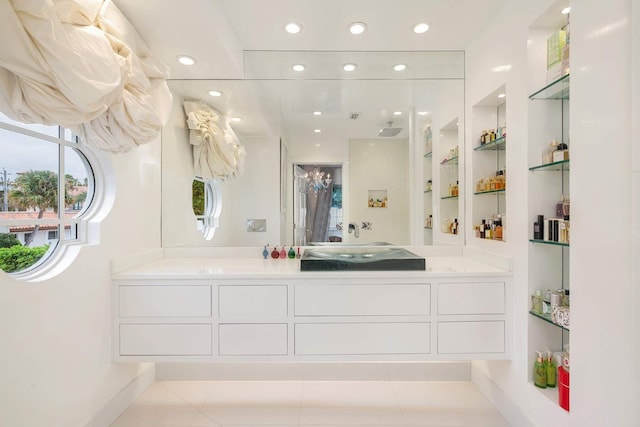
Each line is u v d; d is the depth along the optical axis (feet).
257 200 7.78
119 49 4.42
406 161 7.90
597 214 3.96
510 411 5.83
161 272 5.90
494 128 6.95
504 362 6.03
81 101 3.64
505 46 5.79
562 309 4.78
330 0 5.61
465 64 7.32
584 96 4.14
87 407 5.19
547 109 5.22
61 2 3.50
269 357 5.75
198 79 7.46
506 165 5.90
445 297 5.75
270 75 7.55
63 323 4.68
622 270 3.64
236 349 5.76
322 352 5.75
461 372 7.31
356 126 7.75
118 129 4.52
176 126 7.63
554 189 5.26
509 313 5.74
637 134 3.44
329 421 5.91
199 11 4.78
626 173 3.59
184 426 5.77
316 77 7.57
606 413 3.84
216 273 5.78
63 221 5.04
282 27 6.45
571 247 4.35
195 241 7.71
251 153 7.75
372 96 7.65
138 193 6.61
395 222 7.86
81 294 5.03
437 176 7.88
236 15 6.03
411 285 5.74
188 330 5.76
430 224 7.83
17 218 4.35
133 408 6.29
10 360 3.89
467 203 7.32
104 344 5.57
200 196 7.72
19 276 4.35
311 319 5.75
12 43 3.08
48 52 3.28
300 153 7.79
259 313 5.75
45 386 4.38
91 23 3.92
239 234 7.75
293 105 7.68
